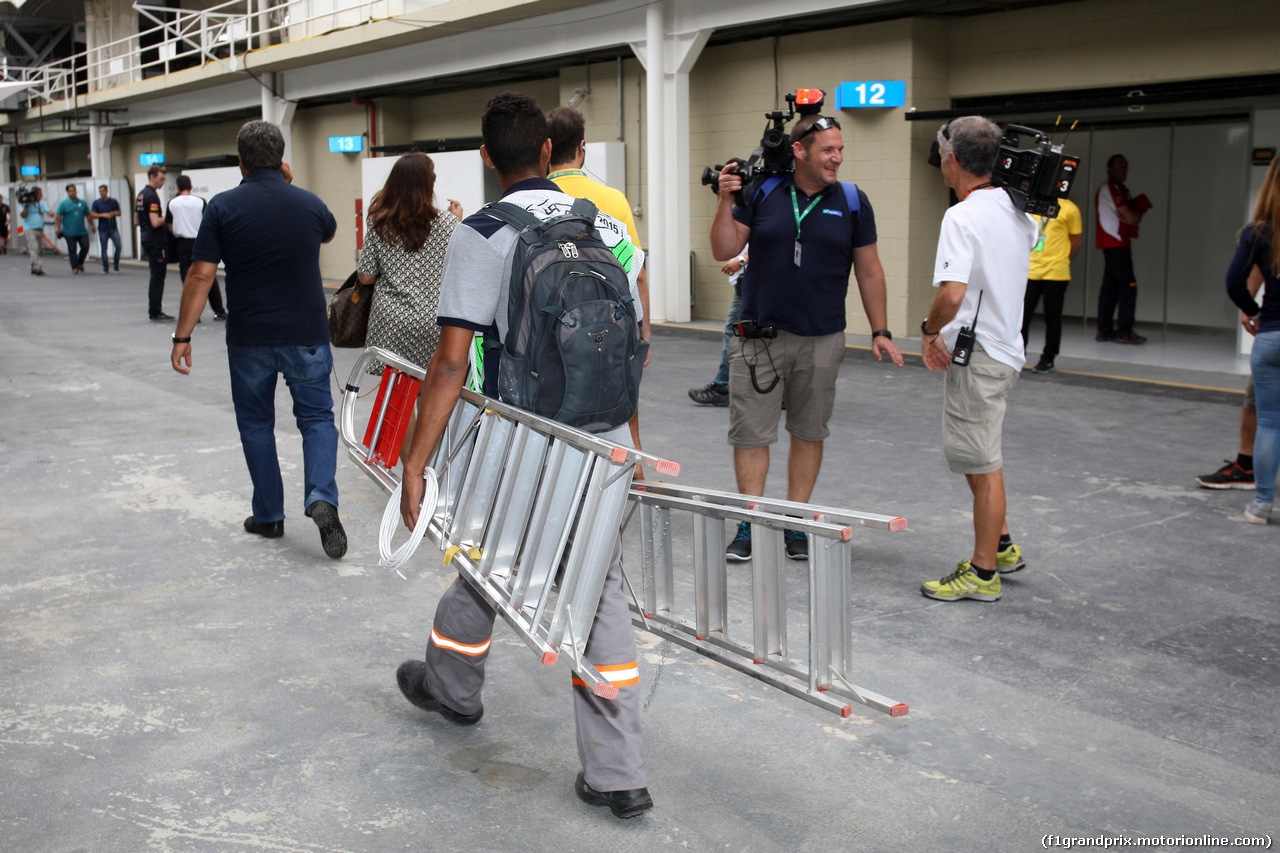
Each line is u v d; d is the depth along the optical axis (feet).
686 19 45.27
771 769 10.29
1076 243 32.30
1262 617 13.93
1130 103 35.19
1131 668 12.46
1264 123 34.47
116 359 37.19
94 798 9.73
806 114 15.01
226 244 15.84
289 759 10.46
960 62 41.57
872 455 22.80
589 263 9.14
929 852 8.91
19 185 116.06
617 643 9.33
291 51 67.41
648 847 9.00
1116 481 20.53
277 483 17.30
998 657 12.80
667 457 22.74
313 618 14.10
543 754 10.61
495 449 10.23
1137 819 9.40
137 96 89.51
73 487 20.48
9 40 125.80
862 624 13.85
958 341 14.08
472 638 10.67
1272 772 10.19
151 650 13.05
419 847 8.99
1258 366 17.42
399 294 16.26
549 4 49.37
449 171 62.59
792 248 15.02
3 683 12.12
